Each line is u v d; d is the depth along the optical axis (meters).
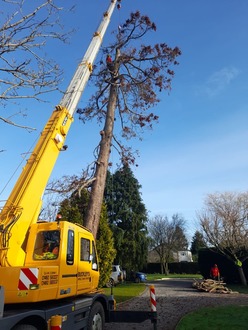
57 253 6.16
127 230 33.72
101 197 13.27
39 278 5.36
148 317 7.97
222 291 18.33
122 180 36.41
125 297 16.05
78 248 6.90
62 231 6.37
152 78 15.60
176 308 12.33
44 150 7.06
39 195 6.69
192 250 65.06
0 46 5.24
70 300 6.67
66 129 7.90
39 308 5.62
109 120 14.75
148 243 34.34
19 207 6.10
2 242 5.70
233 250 25.47
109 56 15.52
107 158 14.02
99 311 7.64
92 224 12.72
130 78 15.87
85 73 9.55
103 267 18.33
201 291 19.38
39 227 6.45
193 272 51.06
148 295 17.28
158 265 53.72
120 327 8.88
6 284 5.30
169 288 22.00
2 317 4.66
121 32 16.02
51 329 4.93
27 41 5.50
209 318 9.76
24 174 6.65
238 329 8.28
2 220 5.94
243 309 11.51
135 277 31.16
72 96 8.62
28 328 5.13
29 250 6.22
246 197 26.83
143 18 15.45
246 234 25.30
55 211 12.06
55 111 8.05
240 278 25.31
